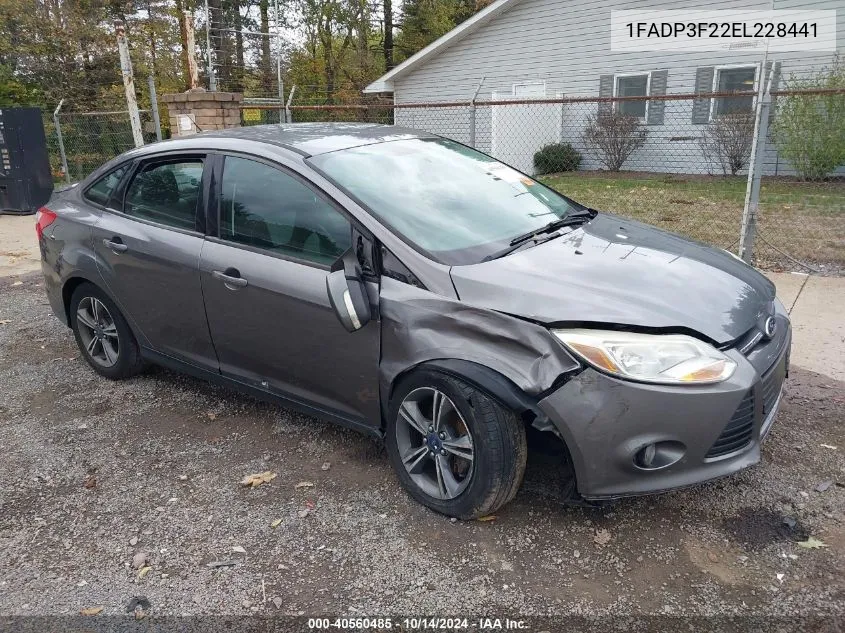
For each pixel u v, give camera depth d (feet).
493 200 12.00
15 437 12.92
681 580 8.55
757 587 8.38
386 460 11.60
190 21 38.06
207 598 8.59
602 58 54.29
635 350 8.47
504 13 58.13
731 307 9.53
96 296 14.53
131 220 13.56
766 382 9.34
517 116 59.52
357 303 9.68
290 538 9.66
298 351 11.05
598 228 11.92
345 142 12.30
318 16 102.27
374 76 104.27
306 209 10.97
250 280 11.28
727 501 10.11
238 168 11.94
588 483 8.79
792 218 31.07
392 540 9.52
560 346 8.59
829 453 11.34
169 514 10.35
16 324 19.67
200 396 14.40
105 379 15.42
